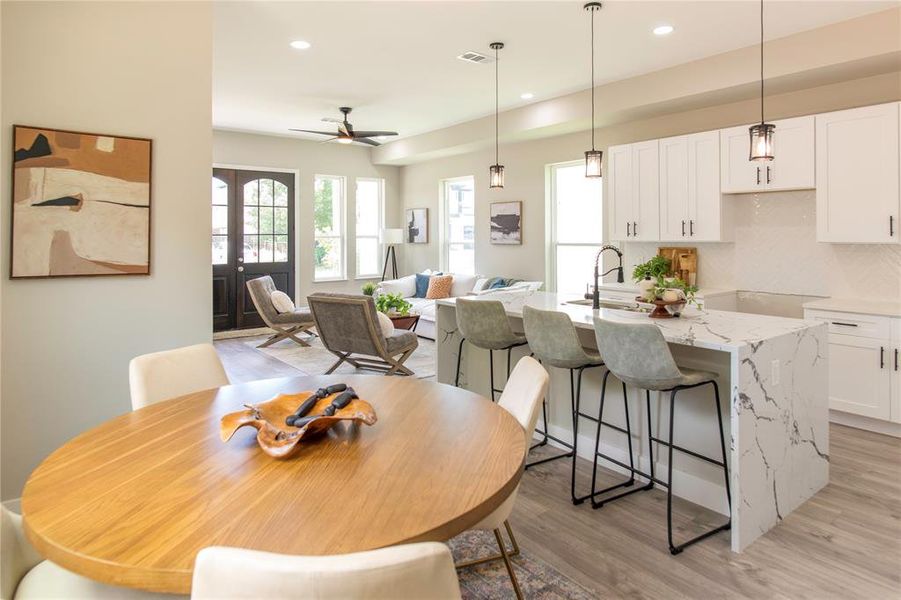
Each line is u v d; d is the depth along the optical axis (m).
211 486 1.32
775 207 4.87
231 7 3.65
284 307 6.90
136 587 1.00
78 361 2.85
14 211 2.64
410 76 5.18
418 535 1.10
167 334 3.10
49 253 2.73
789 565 2.31
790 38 4.14
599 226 6.54
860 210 4.01
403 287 8.59
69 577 1.37
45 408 2.77
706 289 5.15
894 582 2.19
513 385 2.07
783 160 4.42
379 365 5.95
